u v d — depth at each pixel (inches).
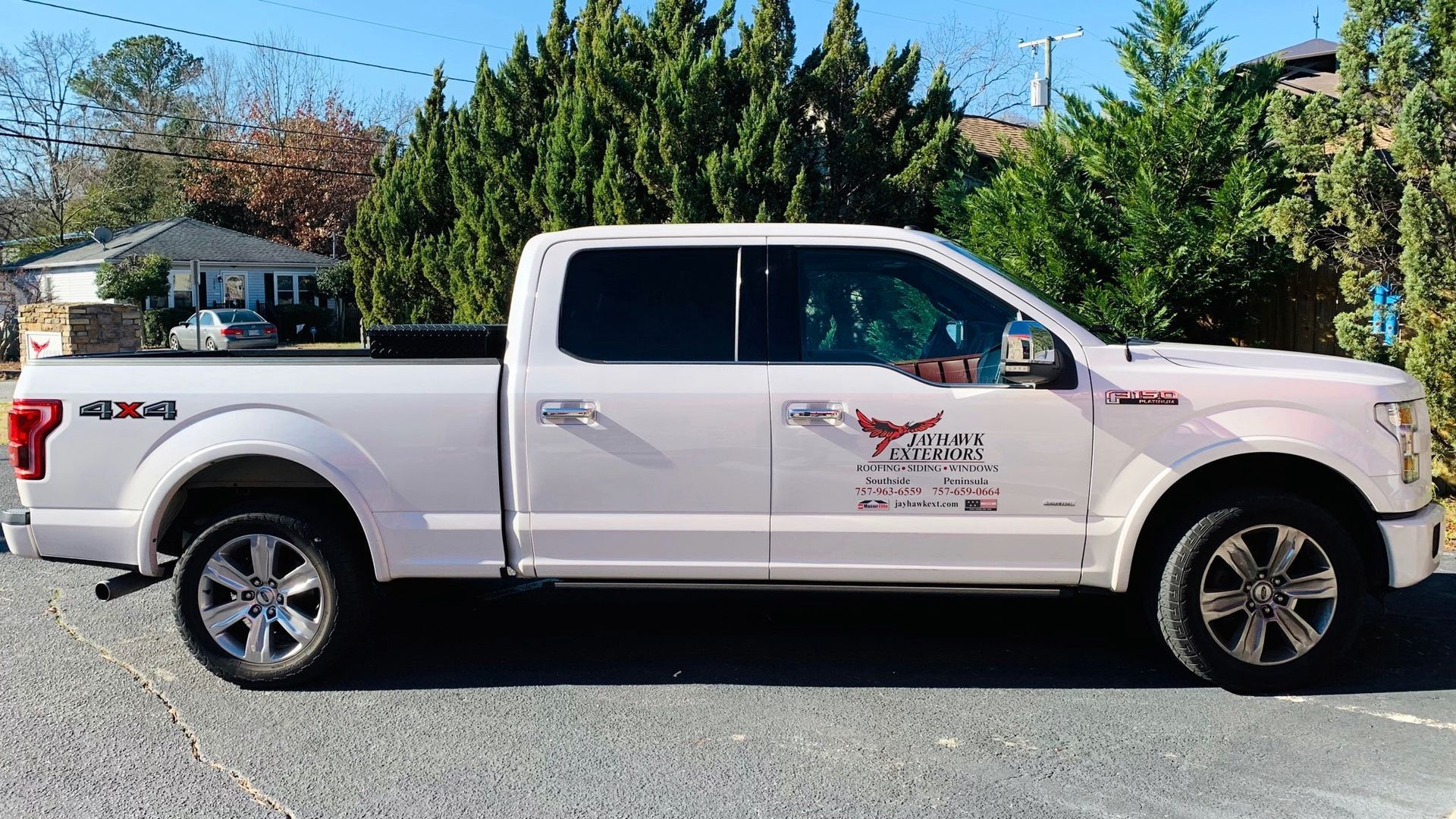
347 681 184.5
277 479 180.5
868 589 174.4
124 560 179.0
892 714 167.3
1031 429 167.2
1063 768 146.7
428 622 219.3
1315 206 309.9
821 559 172.4
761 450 170.1
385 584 190.7
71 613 222.4
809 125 459.2
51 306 722.8
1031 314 172.7
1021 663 191.0
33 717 168.2
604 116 483.8
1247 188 313.0
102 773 148.3
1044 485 167.9
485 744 157.2
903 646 201.2
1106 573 169.6
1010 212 356.2
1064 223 334.0
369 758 152.8
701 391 170.6
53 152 2058.3
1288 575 170.1
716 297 176.1
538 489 173.6
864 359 173.8
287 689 180.5
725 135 446.0
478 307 555.5
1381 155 317.7
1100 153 341.7
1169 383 166.6
